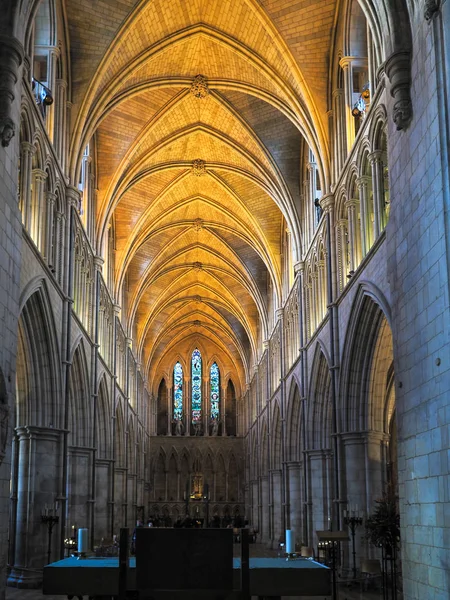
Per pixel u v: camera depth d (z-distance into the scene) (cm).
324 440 3206
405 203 1591
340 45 2692
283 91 2903
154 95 3228
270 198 4069
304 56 2753
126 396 4722
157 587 879
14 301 1694
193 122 3534
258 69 2895
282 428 4088
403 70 1574
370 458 2414
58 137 2569
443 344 1316
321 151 2838
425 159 1446
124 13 2572
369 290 2167
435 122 1384
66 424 2473
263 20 2644
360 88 2616
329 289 2742
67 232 2653
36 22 2478
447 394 1291
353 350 2448
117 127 3334
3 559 1564
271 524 4584
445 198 1323
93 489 3128
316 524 3166
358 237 2491
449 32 1341
